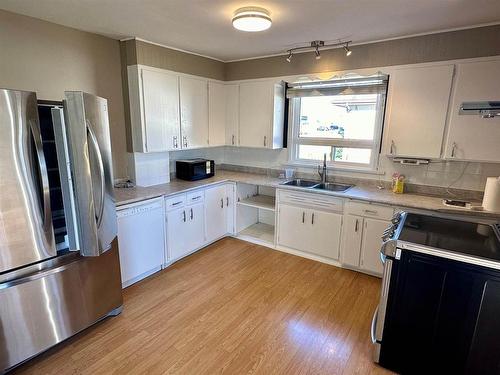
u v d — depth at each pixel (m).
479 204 2.57
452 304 1.57
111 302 2.26
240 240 3.88
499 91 2.36
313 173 3.72
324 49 3.21
